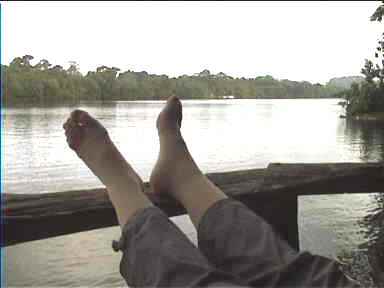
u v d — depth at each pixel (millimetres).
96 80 89312
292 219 2176
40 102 74500
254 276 1053
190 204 1356
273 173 2178
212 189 1377
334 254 5551
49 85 75500
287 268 1012
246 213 1224
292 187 2100
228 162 21750
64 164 19438
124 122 47719
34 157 22172
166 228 1141
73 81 83500
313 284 964
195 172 1482
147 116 56500
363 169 2330
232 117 63500
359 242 6047
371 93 48812
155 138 32719
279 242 1116
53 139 31656
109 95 90562
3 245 1527
